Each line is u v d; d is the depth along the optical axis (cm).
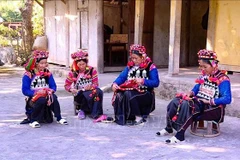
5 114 566
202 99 430
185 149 399
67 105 633
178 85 661
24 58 1409
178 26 688
